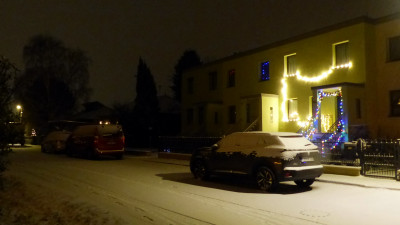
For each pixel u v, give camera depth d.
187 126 34.00
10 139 9.05
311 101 22.53
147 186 12.80
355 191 11.66
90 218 8.07
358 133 19.19
